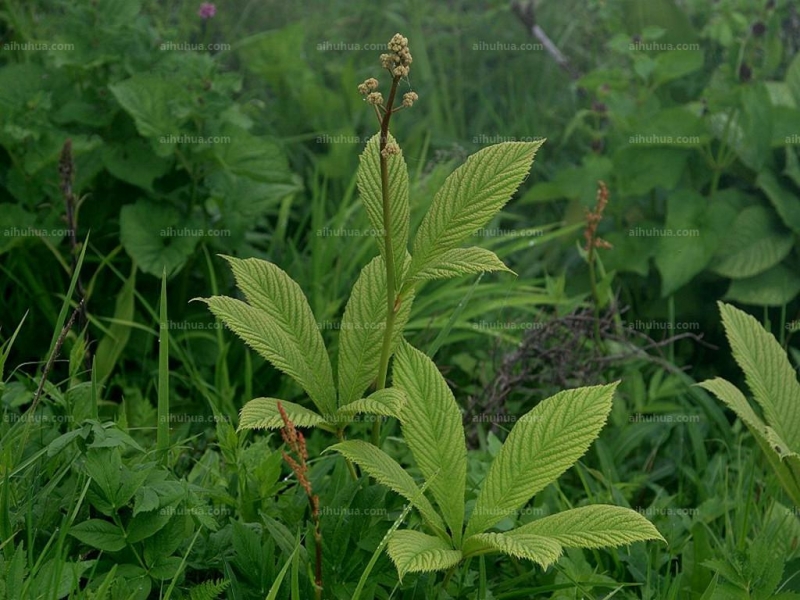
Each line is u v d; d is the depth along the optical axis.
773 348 1.34
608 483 1.50
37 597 1.00
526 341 1.70
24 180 1.79
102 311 1.82
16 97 1.82
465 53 2.82
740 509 1.45
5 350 1.27
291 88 2.47
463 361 1.84
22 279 1.80
